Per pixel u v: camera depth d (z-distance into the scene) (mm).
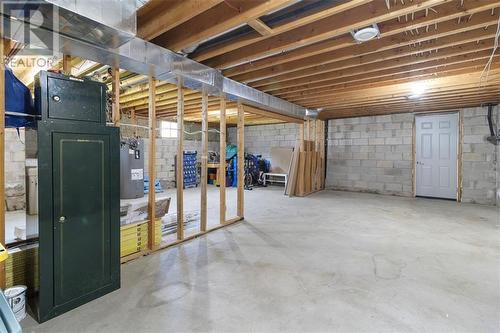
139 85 4715
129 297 2252
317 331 1838
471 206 6000
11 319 1413
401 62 3465
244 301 2199
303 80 4344
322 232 4062
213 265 2887
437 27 2662
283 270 2773
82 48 2350
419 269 2791
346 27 2518
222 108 4277
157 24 2504
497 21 2420
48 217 1942
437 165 6898
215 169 9688
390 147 7539
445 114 6777
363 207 5852
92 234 2197
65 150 2027
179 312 2047
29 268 2201
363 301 2203
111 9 1964
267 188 8844
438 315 2016
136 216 3172
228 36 2934
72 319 1962
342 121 8336
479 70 3801
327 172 8656
